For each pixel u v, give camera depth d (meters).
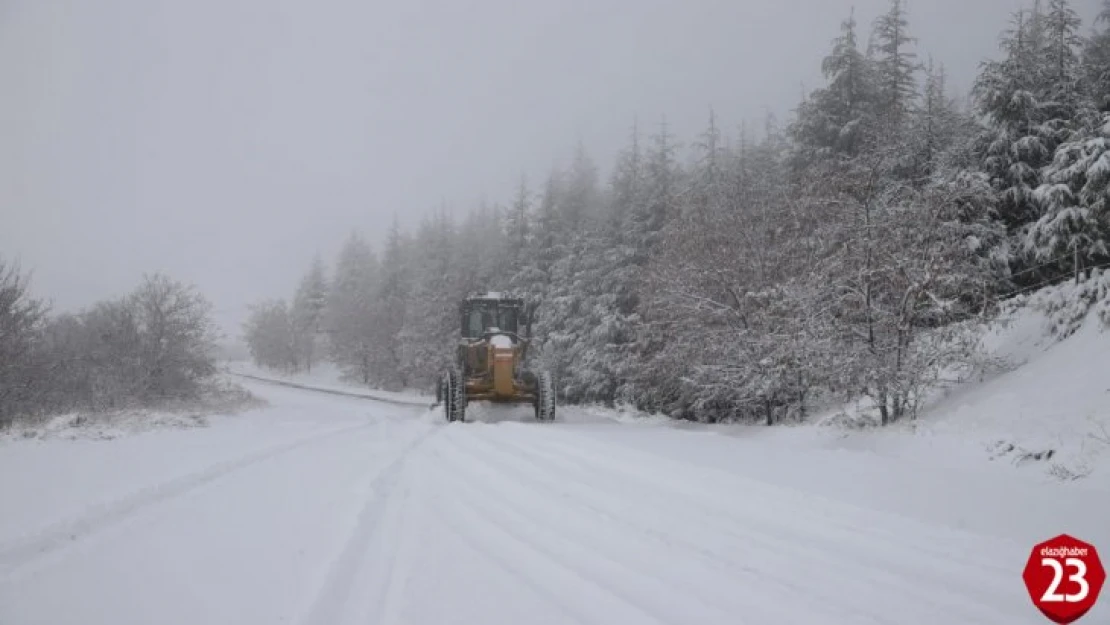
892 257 11.75
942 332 11.96
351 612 3.31
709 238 16.34
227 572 3.85
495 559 4.14
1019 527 4.87
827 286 13.31
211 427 13.20
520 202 35.88
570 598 3.51
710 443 9.43
